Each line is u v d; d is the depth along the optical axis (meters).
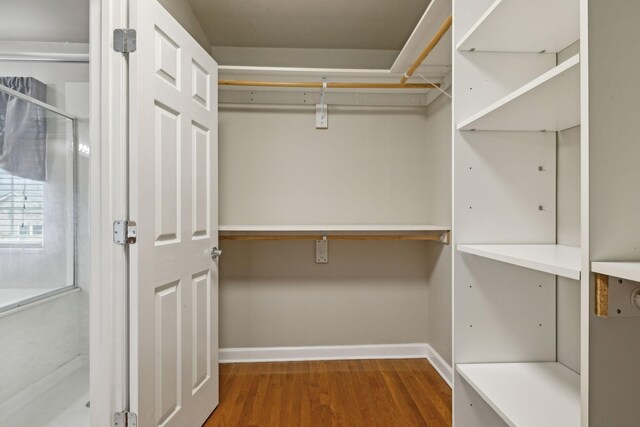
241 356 2.37
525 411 0.86
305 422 1.65
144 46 1.24
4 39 1.74
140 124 1.22
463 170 1.14
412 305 2.43
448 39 1.63
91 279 1.21
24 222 1.69
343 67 2.46
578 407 0.88
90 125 1.22
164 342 1.36
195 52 1.60
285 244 2.41
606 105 0.60
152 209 1.28
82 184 1.84
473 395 1.12
